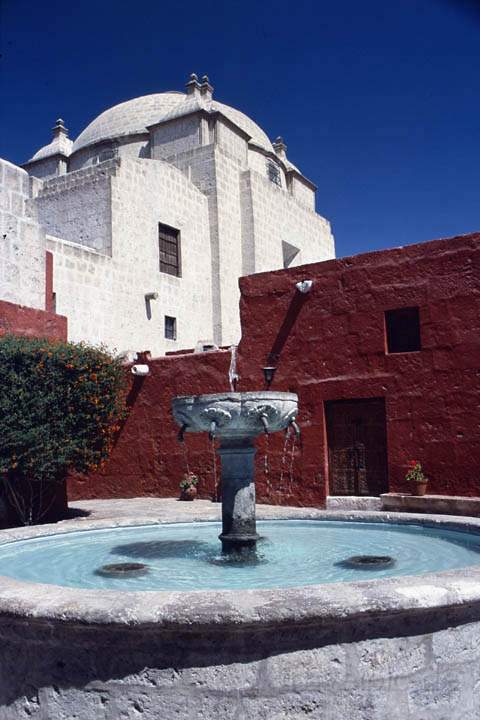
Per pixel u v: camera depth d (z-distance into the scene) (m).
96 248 21.55
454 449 10.59
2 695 3.39
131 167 22.34
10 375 9.49
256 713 3.04
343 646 3.13
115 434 14.44
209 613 2.98
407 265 11.29
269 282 12.67
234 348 12.94
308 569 4.89
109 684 3.13
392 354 11.29
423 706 3.26
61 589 3.40
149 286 22.50
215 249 25.38
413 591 3.21
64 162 29.67
